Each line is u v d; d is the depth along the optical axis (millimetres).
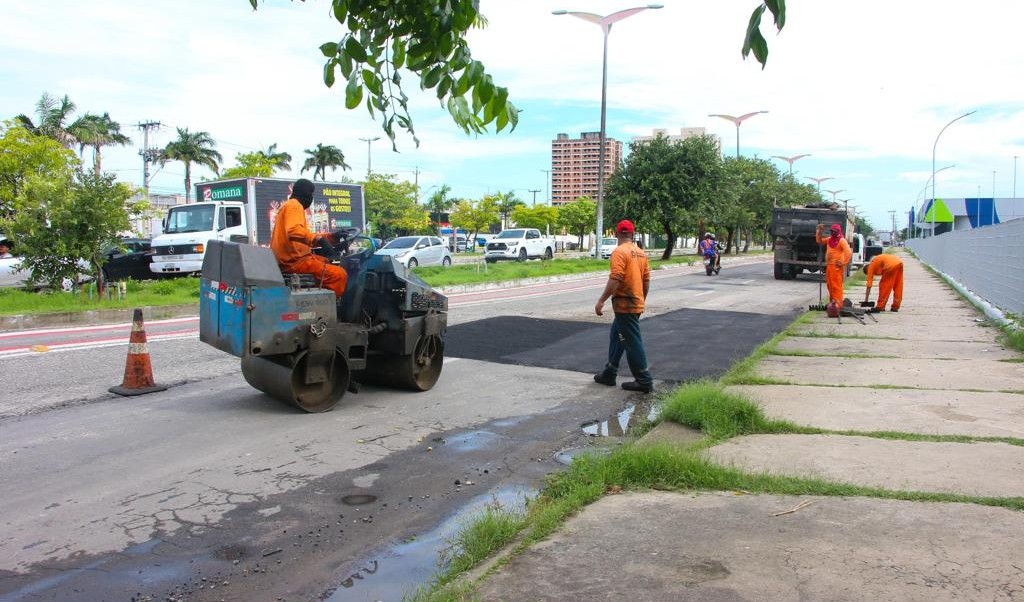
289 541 4023
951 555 3334
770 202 64500
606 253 55156
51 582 3516
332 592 3447
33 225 15844
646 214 44625
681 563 3318
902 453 5043
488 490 4871
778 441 5422
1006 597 2926
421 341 7742
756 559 3338
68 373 8398
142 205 19500
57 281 16391
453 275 26766
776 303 18641
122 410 6746
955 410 6352
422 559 3803
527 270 30844
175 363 9117
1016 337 10305
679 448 5062
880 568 3211
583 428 6484
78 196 15812
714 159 45281
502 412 7004
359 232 7816
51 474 5000
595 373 8977
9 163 22812
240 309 6180
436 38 2678
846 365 8773
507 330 12344
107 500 4562
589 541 3602
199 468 5195
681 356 10125
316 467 5281
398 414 6852
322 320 6645
